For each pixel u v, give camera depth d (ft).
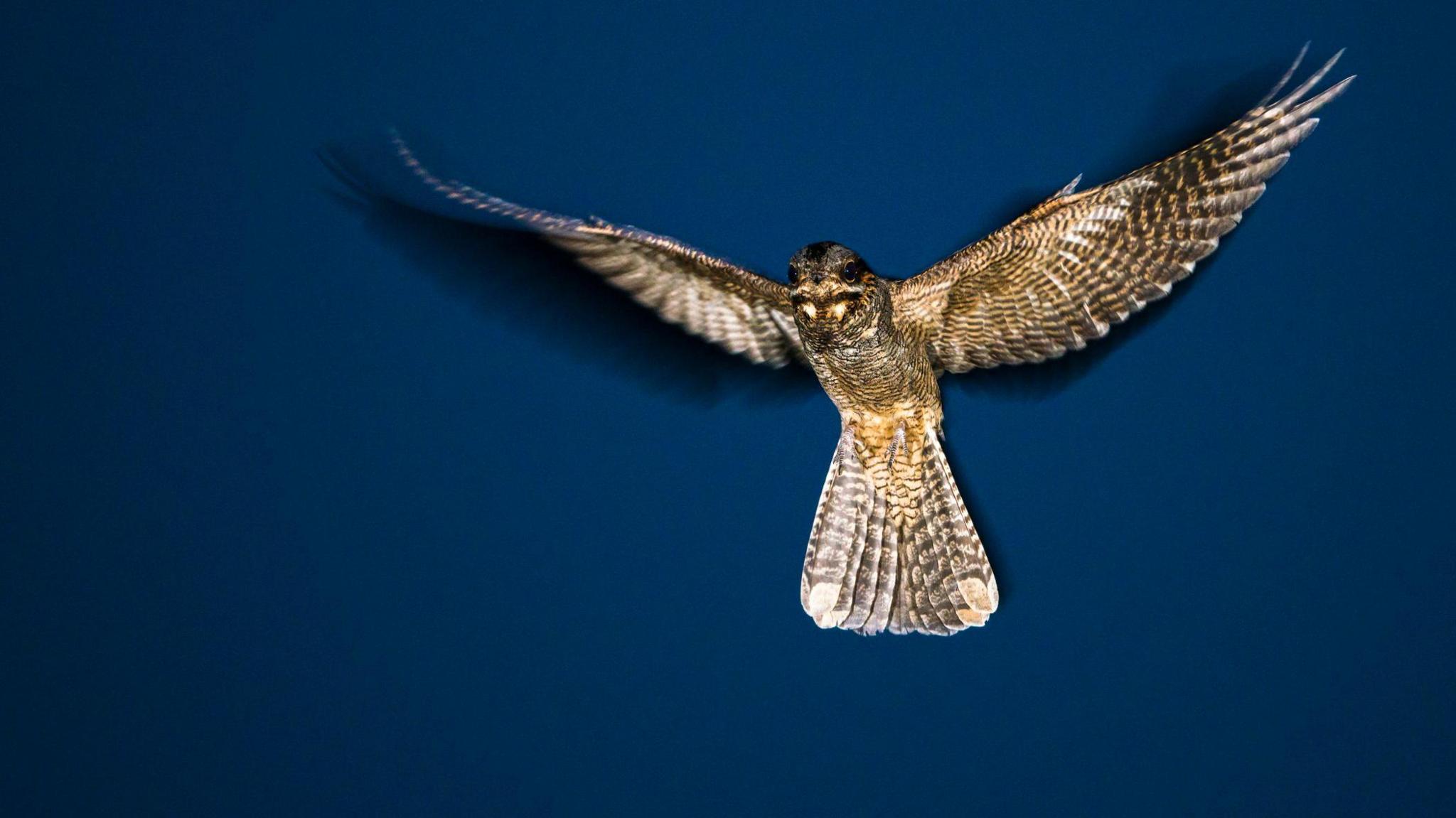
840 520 42.50
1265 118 42.09
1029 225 42.19
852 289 42.14
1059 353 42.34
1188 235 42.16
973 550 42.42
